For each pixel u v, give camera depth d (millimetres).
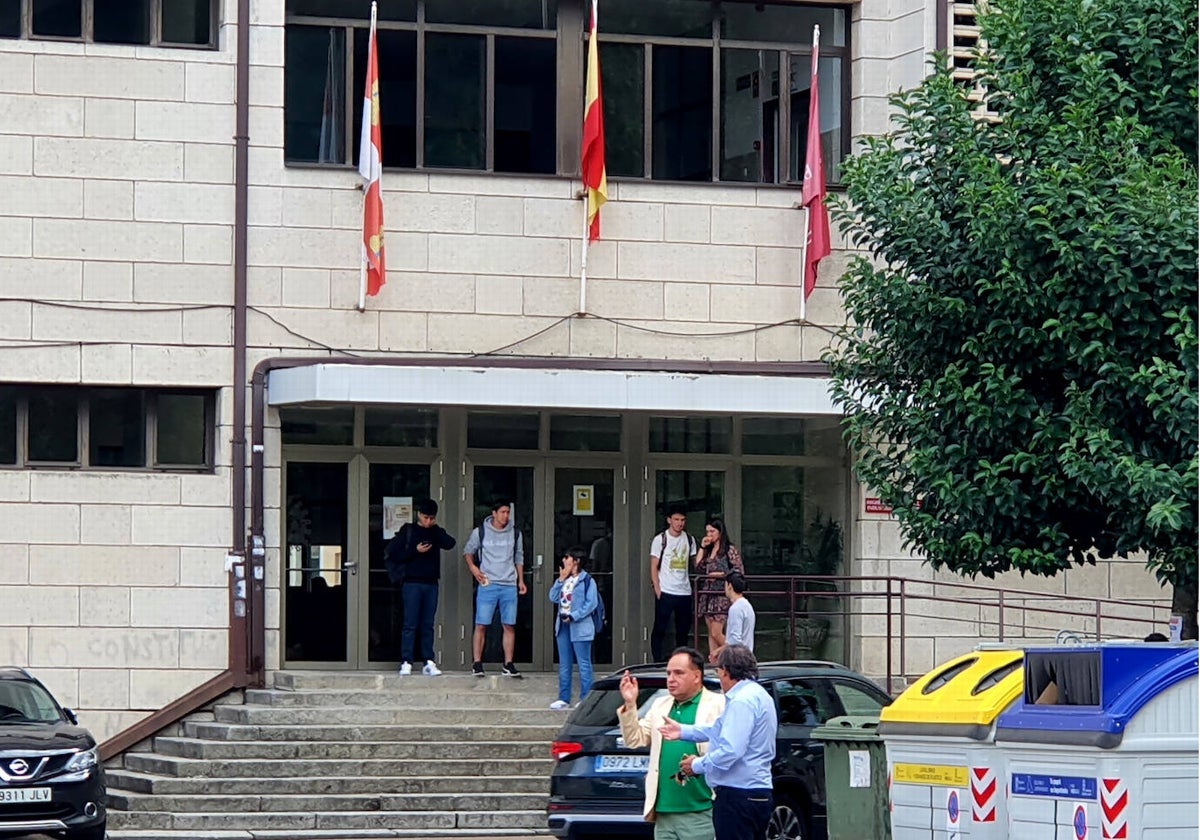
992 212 15391
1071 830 11094
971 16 23734
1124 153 15438
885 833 13594
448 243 23000
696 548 22984
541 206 23234
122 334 22188
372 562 23531
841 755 13930
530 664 24016
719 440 24469
